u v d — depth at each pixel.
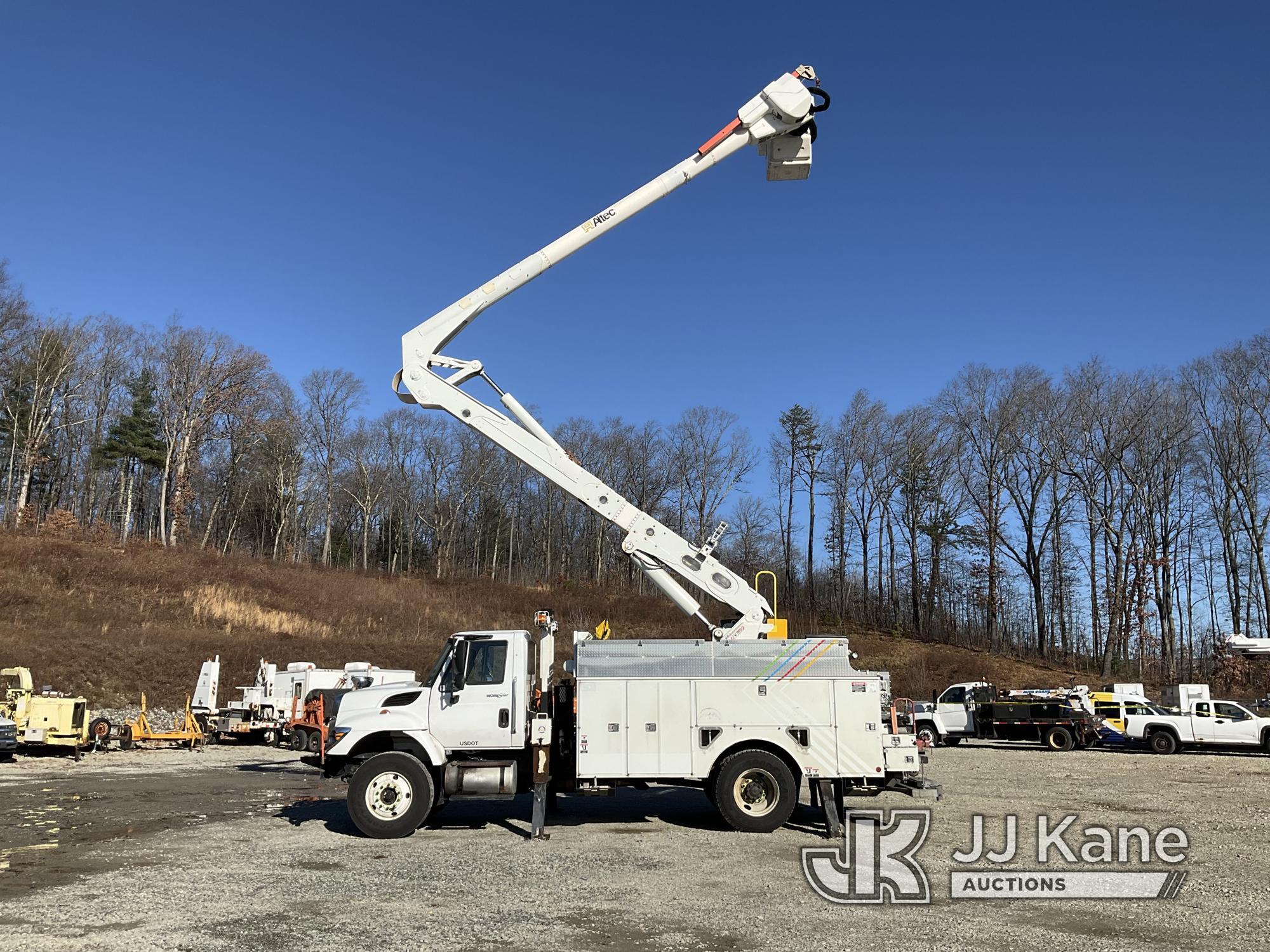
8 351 64.50
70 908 7.23
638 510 12.09
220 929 6.64
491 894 7.86
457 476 83.94
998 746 28.81
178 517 69.69
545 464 12.10
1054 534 59.72
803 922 7.00
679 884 8.28
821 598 67.38
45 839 10.68
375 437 84.81
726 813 10.98
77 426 72.81
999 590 58.75
